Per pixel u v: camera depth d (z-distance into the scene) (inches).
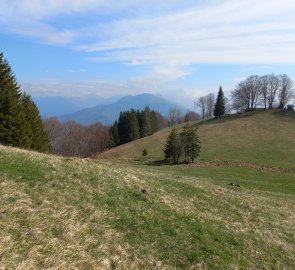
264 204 863.1
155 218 532.4
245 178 2033.7
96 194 559.8
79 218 460.4
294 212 868.6
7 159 584.1
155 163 2942.9
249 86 5738.2
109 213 503.2
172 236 493.0
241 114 5098.4
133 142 4483.3
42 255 355.9
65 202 494.6
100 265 375.9
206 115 6904.5
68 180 580.1
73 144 4835.1
